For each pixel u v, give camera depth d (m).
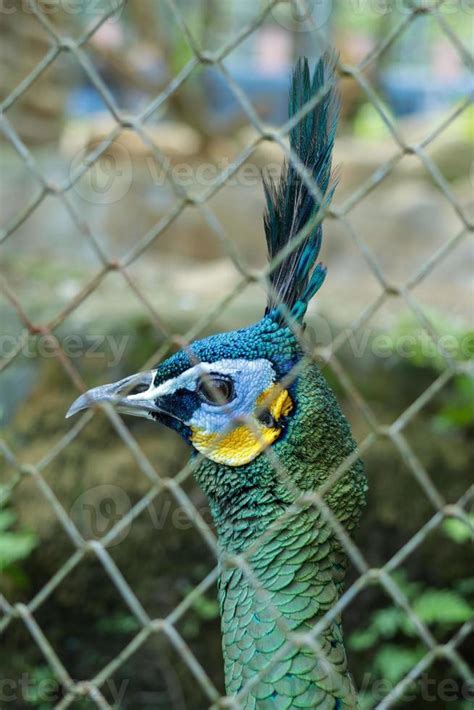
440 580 7.87
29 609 2.96
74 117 14.82
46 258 10.76
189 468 2.76
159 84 13.84
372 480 7.77
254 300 8.83
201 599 7.70
